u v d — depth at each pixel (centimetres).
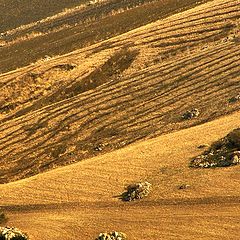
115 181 18888
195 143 19912
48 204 18762
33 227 17388
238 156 17638
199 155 18775
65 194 19062
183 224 15162
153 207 16525
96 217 16962
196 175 17475
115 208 17175
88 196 18450
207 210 15512
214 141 19488
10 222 18188
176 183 17400
